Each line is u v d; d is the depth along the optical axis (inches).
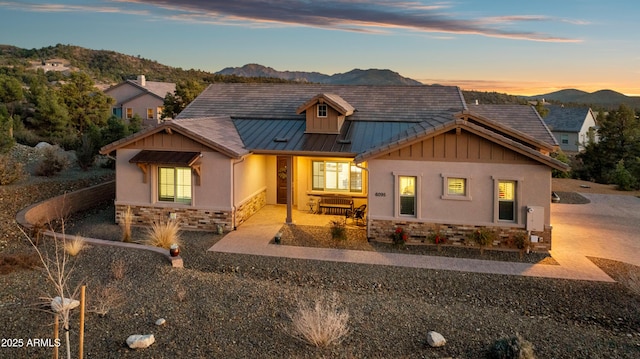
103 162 911.0
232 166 597.0
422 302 371.6
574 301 387.5
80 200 694.5
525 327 319.0
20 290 343.3
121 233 575.8
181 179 615.8
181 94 1389.0
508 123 777.6
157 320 301.1
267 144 674.2
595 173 1293.1
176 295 347.9
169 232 520.1
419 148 541.6
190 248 520.4
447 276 442.0
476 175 530.0
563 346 288.5
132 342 265.1
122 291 352.2
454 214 539.2
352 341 284.0
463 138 529.7
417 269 461.7
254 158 703.7
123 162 620.1
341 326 286.8
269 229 610.5
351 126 754.8
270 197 772.0
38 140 1074.1
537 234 518.9
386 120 775.7
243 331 292.5
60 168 791.7
